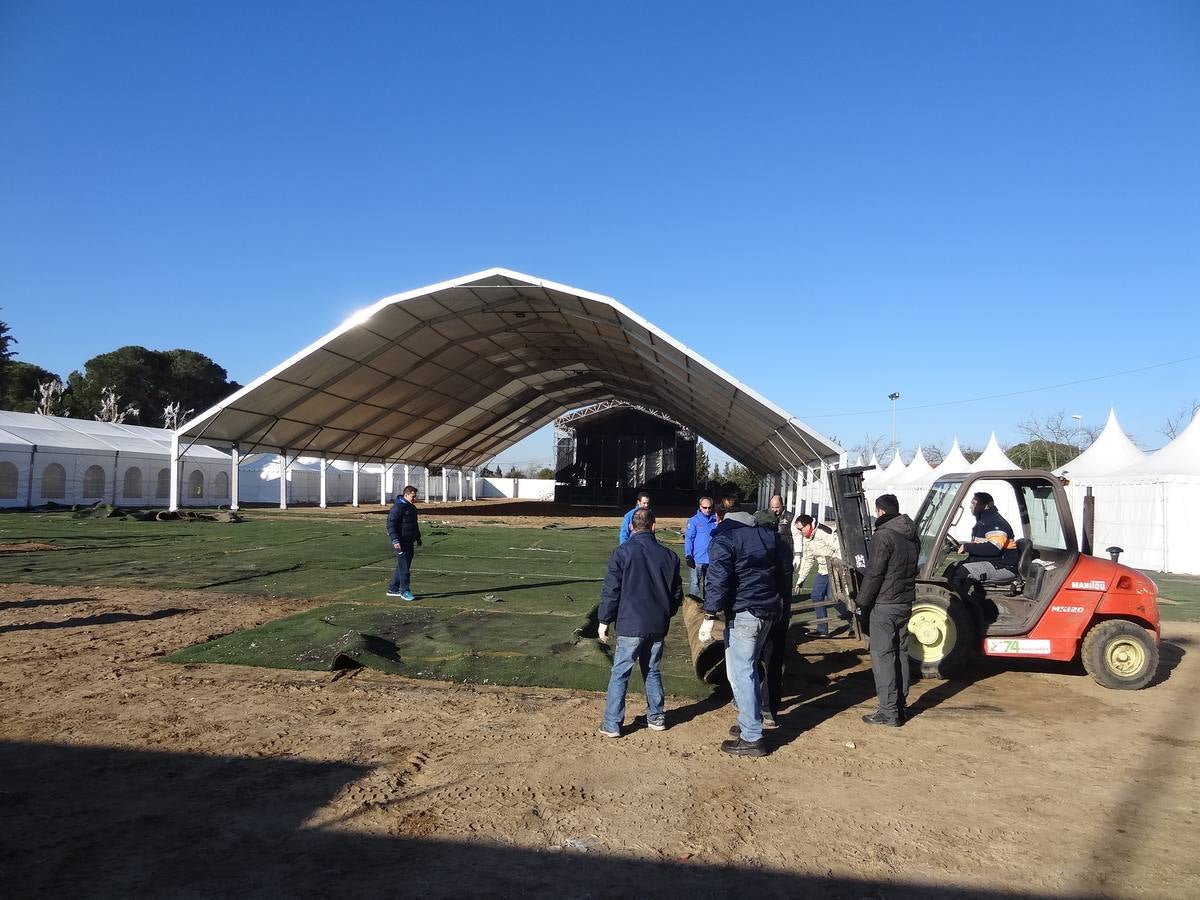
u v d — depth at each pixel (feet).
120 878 11.18
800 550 34.09
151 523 79.36
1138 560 57.93
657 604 18.22
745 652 17.21
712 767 16.29
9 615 30.50
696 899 10.96
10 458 92.17
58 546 55.16
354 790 14.56
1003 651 23.75
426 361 97.14
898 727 19.35
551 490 202.69
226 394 225.76
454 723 18.71
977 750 17.67
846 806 14.40
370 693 21.01
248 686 21.42
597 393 160.35
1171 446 60.08
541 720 19.15
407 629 28.60
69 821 13.05
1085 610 23.43
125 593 36.09
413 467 173.37
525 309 81.25
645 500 19.12
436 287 71.51
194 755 16.25
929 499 28.45
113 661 23.80
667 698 21.49
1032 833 13.34
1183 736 18.80
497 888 11.12
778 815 13.93
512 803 14.15
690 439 170.40
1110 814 14.19
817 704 21.45
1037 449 144.46
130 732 17.56
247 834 12.70
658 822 13.53
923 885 11.50
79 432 108.68
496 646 25.89
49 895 10.64
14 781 14.70
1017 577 24.72
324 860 11.87
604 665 23.79
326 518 94.99
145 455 112.06
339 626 28.07
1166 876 11.85
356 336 79.77
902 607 19.47
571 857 12.16
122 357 197.36
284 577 42.27
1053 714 20.61
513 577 43.91
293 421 101.30
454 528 83.30
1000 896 11.20
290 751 16.61
